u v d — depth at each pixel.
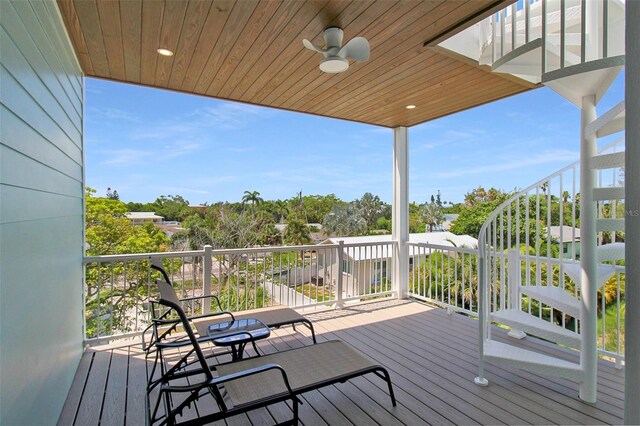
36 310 1.81
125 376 2.77
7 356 1.41
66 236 2.60
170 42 2.77
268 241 21.84
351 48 2.52
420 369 2.92
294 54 2.99
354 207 25.34
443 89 3.85
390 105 4.41
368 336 3.73
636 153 1.81
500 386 2.62
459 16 2.43
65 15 2.36
